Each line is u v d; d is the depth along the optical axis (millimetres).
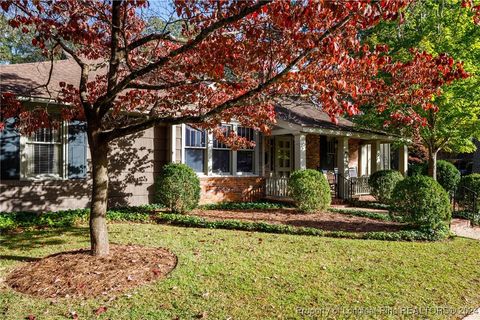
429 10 12219
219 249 6457
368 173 19344
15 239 7031
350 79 5125
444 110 12484
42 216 8578
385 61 4918
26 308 4020
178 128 11570
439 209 8297
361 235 7805
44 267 5195
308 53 4145
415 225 8664
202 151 12398
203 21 5055
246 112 6332
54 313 3902
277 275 5117
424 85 5566
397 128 13641
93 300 4215
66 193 9562
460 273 5492
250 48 4793
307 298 4371
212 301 4234
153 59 7012
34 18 5211
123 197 10625
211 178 12461
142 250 6109
